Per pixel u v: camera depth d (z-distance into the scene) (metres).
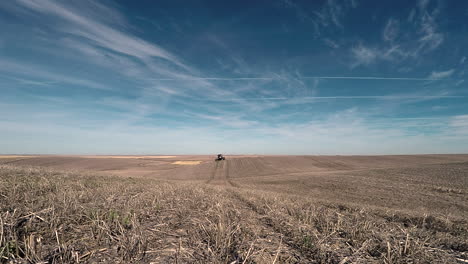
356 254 2.90
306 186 26.50
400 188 22.31
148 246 2.63
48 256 2.13
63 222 2.91
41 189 5.05
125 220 3.21
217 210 4.56
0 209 3.09
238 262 2.39
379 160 64.62
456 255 3.22
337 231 3.94
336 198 18.42
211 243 2.86
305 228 3.89
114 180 10.34
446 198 17.94
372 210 7.10
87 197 4.55
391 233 3.99
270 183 31.28
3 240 2.17
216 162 67.31
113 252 2.39
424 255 2.99
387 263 2.73
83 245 2.46
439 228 5.27
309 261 2.71
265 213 5.30
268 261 2.47
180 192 7.16
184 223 3.66
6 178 6.38
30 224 2.67
